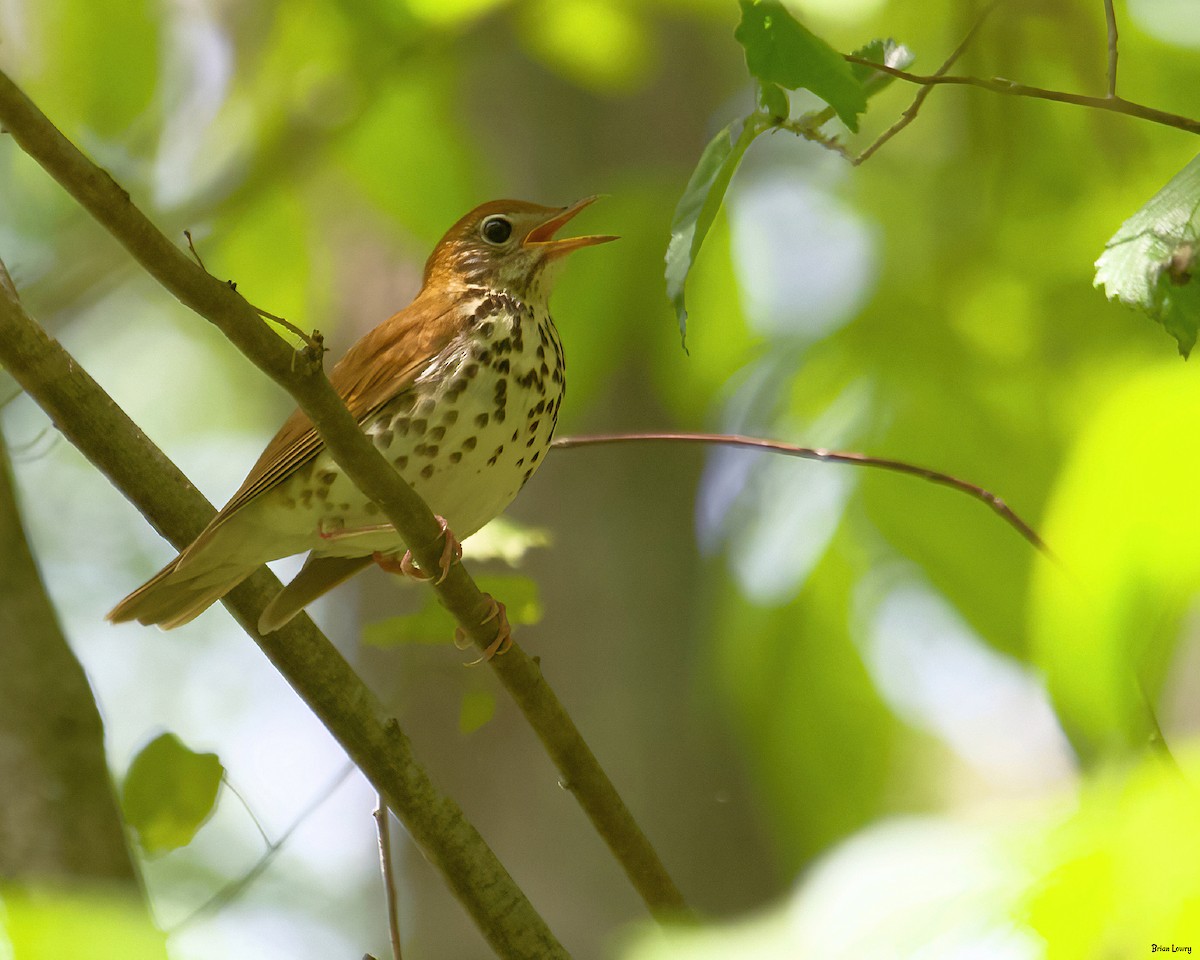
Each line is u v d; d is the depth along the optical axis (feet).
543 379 29.19
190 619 28.35
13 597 26.94
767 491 37.99
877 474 36.29
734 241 38.42
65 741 26.40
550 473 42.75
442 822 24.50
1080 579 12.60
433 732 41.78
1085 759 16.28
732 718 39.37
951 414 36.55
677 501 42.63
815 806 37.60
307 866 50.72
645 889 25.23
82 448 24.79
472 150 43.60
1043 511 35.35
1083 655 13.08
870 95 24.26
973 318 38.42
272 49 44.42
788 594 37.06
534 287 30.45
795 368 38.40
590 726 41.04
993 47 37.37
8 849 25.53
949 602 35.60
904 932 9.96
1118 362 35.09
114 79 42.11
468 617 23.88
